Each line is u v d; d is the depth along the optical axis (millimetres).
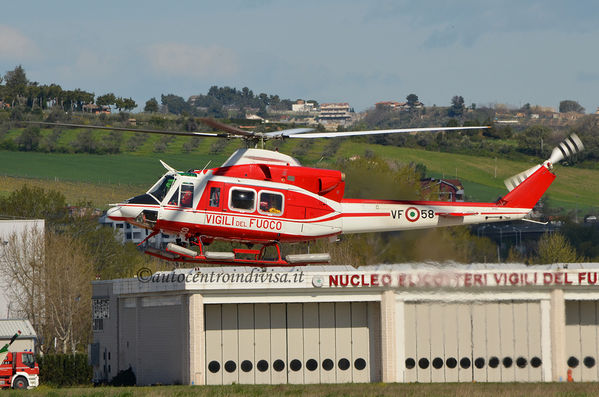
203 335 157375
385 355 157125
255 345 162125
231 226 95750
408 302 158500
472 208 107438
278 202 96938
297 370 162000
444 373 157750
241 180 96250
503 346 158125
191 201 95625
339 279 157375
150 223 95875
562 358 156750
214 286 156375
